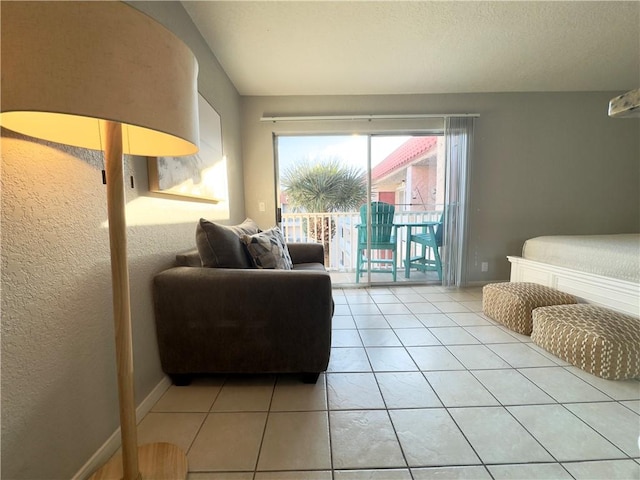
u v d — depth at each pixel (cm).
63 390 81
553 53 227
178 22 159
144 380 121
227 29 187
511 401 124
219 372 135
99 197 95
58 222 80
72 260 85
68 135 79
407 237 342
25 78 51
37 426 74
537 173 312
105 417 97
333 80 267
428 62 237
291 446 101
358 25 188
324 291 132
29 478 72
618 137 310
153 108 63
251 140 301
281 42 204
